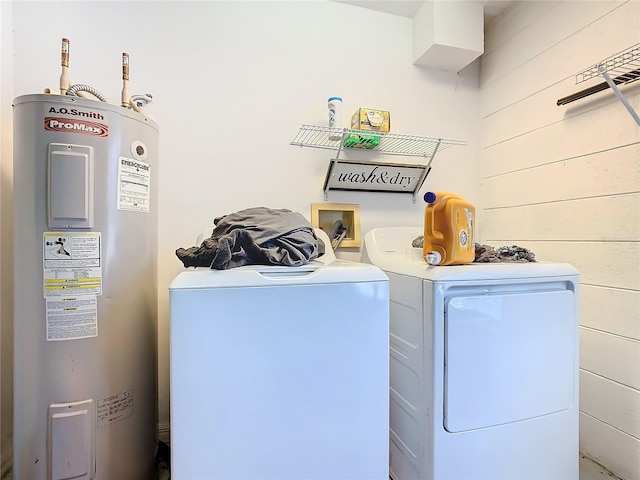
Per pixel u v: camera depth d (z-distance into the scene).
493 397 1.28
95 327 1.22
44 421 1.16
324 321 1.09
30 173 1.15
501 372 1.29
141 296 1.36
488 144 2.32
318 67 2.04
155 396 1.48
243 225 1.28
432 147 2.25
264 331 1.04
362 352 1.13
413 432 1.35
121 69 1.72
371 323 1.13
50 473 1.16
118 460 1.27
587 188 1.68
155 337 1.47
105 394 1.24
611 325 1.57
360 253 2.12
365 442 1.13
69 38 1.65
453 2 2.04
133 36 1.74
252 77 1.92
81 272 1.19
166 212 1.80
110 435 1.25
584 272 1.70
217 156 1.87
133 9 1.74
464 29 2.05
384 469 1.15
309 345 1.08
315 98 2.03
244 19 1.91
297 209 2.01
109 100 1.70
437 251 1.33
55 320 1.17
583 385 1.70
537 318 1.34
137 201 1.33
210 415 1.00
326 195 2.07
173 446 0.98
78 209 1.17
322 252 1.69
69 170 1.16
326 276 1.10
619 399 1.54
